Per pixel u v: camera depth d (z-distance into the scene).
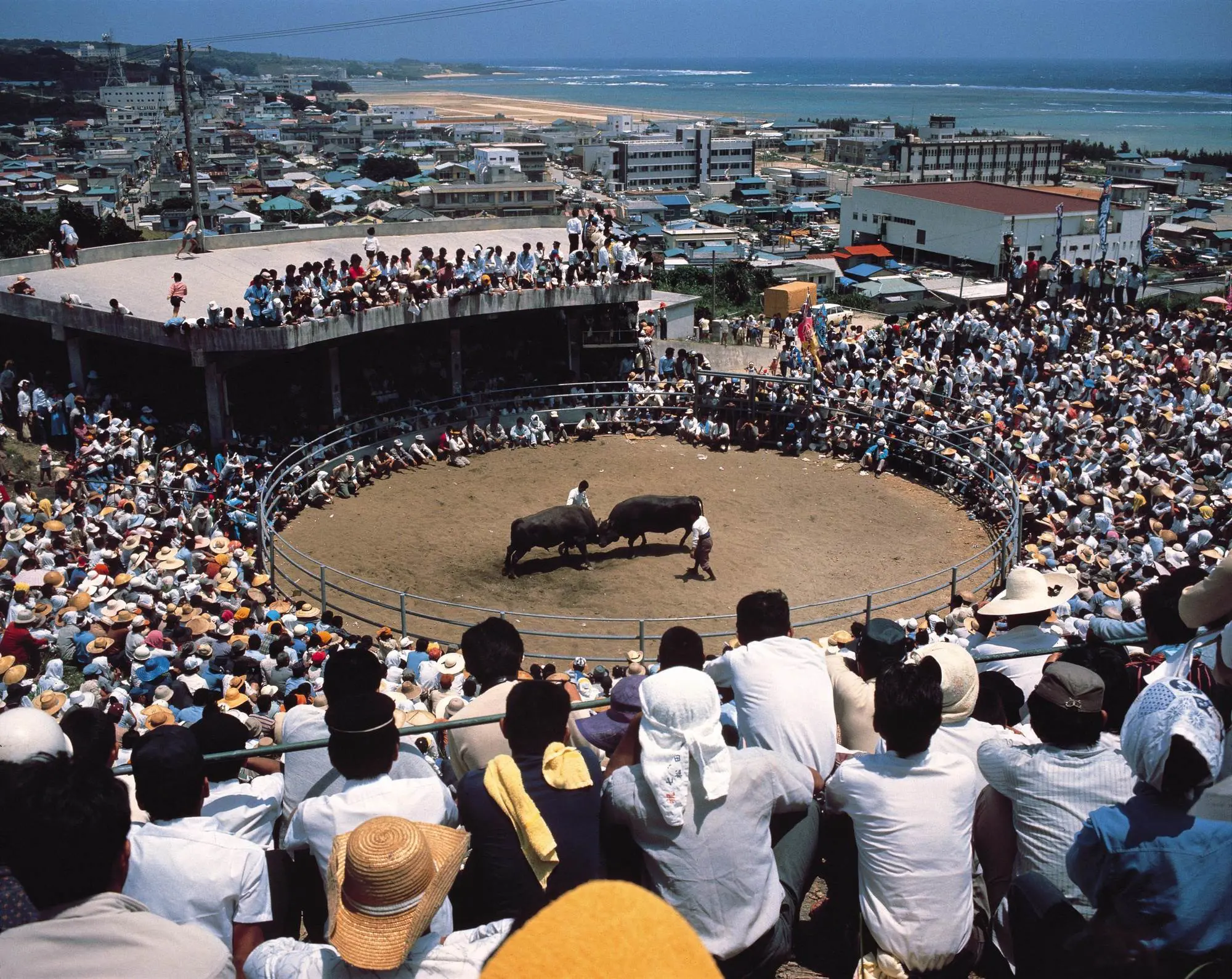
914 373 40.16
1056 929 5.44
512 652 8.32
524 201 165.88
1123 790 5.75
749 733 7.14
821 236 158.38
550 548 30.17
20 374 38.22
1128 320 43.91
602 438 40.75
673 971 2.35
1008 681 8.95
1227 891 4.51
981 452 34.16
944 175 188.38
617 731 7.77
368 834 4.50
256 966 4.87
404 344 40.44
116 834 4.06
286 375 37.66
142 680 17.19
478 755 7.22
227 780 7.12
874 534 31.48
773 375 42.22
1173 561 23.45
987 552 29.73
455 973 4.60
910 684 5.87
